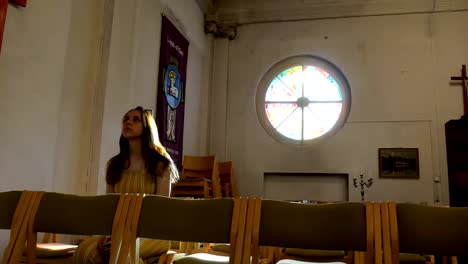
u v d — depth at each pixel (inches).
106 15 252.8
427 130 389.7
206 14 440.5
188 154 388.2
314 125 415.8
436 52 401.1
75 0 229.5
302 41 428.5
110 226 93.7
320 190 403.2
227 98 434.3
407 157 387.5
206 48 438.9
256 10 440.5
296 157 408.5
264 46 436.1
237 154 421.1
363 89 407.5
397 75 404.2
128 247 91.1
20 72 182.2
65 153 219.1
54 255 138.6
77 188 228.5
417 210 83.1
